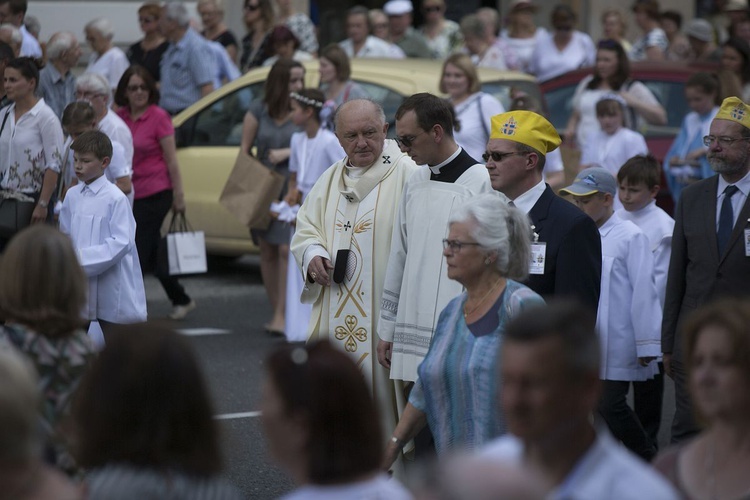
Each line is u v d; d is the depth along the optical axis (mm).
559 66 55344
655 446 25344
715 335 11500
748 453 11703
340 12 69000
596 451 10953
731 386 11430
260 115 36094
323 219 22047
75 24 60125
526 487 8031
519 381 10867
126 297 25234
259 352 33688
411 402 17156
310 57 49344
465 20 53125
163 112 35375
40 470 11164
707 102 37438
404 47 55500
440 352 16281
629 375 23484
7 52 35125
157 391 11297
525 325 10938
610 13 59219
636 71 45594
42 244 14516
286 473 23688
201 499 11250
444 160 19938
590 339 10961
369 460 10961
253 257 48594
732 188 21750
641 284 23484
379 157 21766
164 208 35562
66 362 14492
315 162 33844
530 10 57844
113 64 44219
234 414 27734
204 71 46719
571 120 43188
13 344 14305
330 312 21688
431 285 19625
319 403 10812
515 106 35188
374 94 40031
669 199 42594
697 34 57000
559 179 33844
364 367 21359
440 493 8078
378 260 21375
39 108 31953
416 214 19953
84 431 11430
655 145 43312
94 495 11117
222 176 42219
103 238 25062
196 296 41219
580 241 18281
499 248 15977
